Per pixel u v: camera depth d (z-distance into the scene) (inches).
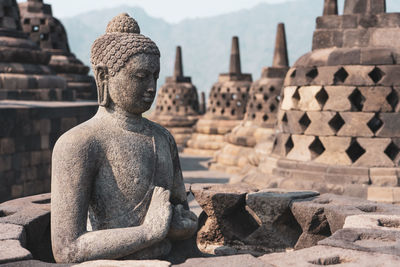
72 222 107.7
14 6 449.7
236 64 671.8
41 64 459.5
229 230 170.7
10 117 323.3
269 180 262.8
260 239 165.0
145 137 121.7
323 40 269.6
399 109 244.4
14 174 328.2
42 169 355.3
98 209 115.2
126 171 115.1
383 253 100.9
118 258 107.3
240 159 505.0
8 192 323.3
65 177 109.3
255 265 95.8
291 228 164.7
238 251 167.3
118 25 121.3
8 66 420.8
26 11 646.5
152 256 113.2
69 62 645.9
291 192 167.8
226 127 655.1
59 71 638.5
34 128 346.3
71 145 110.7
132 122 120.7
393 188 230.5
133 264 94.8
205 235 172.6
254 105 521.3
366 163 243.3
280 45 515.8
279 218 159.9
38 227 131.2
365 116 245.3
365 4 263.1
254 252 165.8
